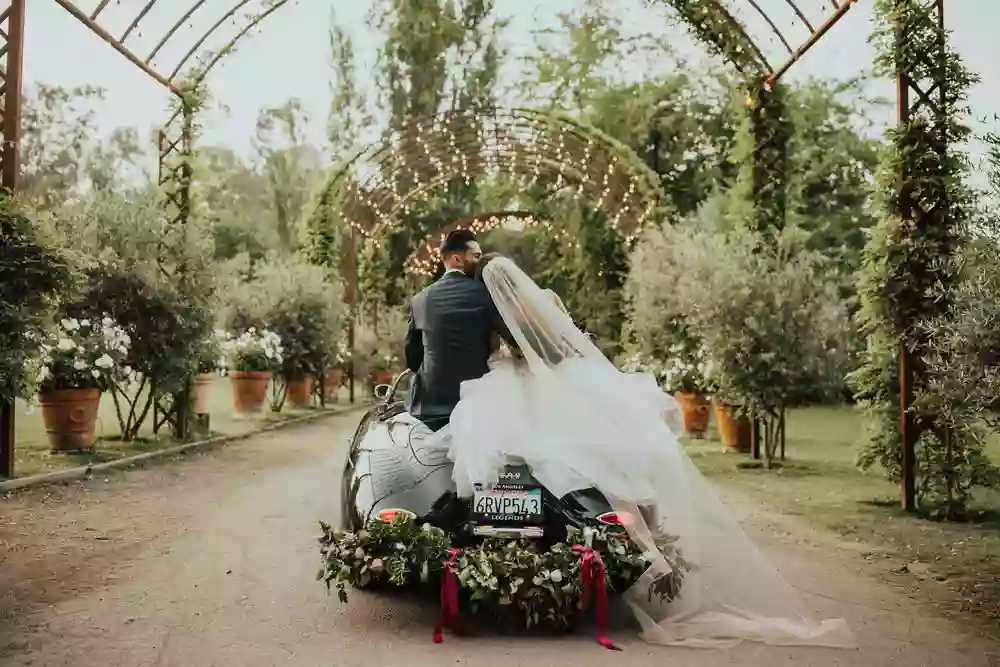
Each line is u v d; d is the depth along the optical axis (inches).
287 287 718.5
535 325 186.5
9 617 177.8
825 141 1198.3
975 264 230.7
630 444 172.2
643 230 748.6
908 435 310.7
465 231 207.0
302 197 1910.7
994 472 300.7
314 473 389.7
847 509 313.6
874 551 247.0
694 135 1204.5
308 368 731.4
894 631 173.2
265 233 1987.0
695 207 1200.2
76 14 392.2
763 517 297.7
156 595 195.0
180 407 488.7
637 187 775.7
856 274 322.0
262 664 151.9
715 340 419.2
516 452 171.6
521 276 189.0
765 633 166.2
